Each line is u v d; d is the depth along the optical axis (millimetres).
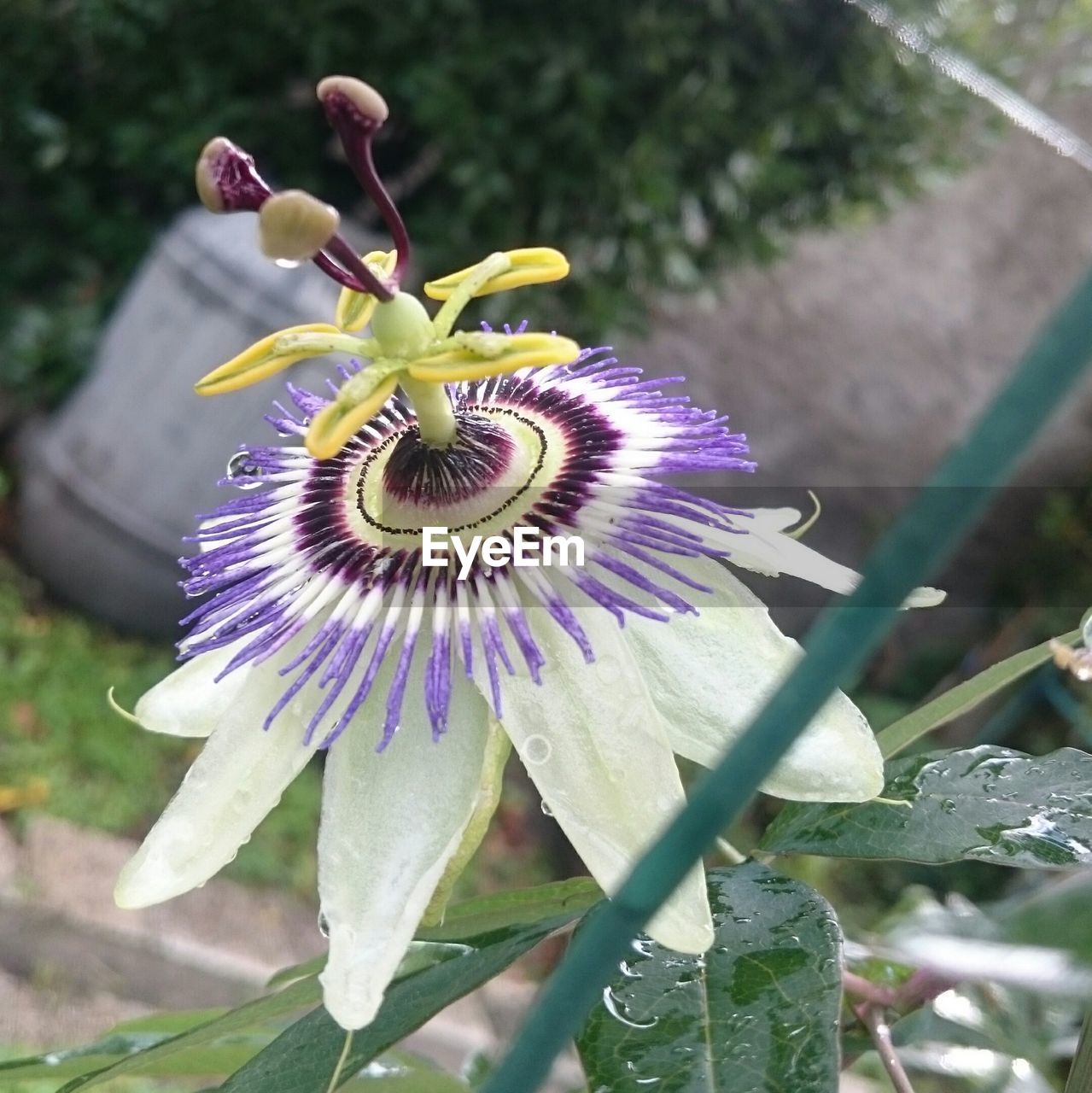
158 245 444
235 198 95
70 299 490
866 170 480
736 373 615
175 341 420
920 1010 150
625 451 117
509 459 117
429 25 428
